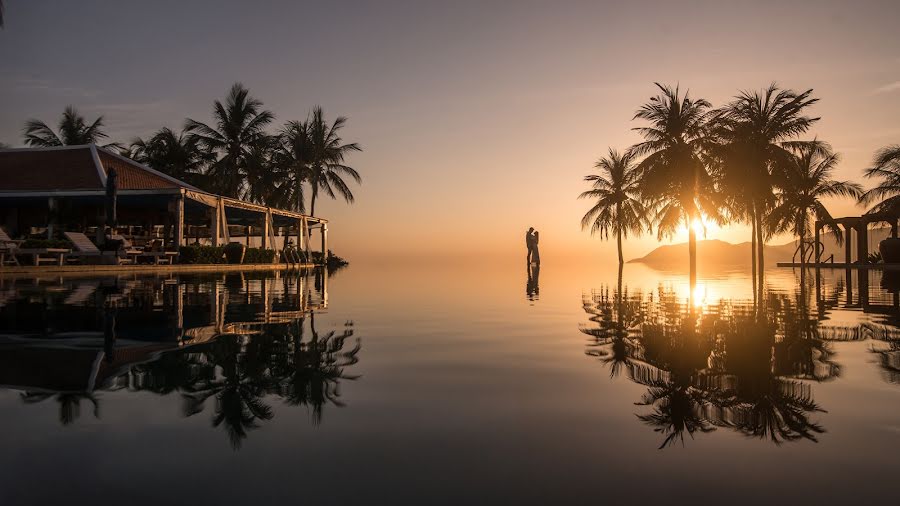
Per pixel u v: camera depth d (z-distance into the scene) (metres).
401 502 1.55
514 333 5.26
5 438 2.06
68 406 2.50
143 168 23.88
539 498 1.59
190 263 19.62
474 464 1.86
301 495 1.60
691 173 23.56
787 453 1.99
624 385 3.06
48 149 23.47
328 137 40.00
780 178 23.59
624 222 35.12
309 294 9.98
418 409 2.54
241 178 37.09
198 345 4.24
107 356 3.74
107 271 15.92
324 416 2.40
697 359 3.89
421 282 15.69
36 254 15.56
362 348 4.26
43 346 4.12
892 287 13.21
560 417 2.43
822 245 41.22
